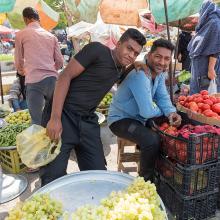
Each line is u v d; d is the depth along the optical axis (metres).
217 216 2.80
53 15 6.88
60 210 1.64
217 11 3.89
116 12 5.11
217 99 3.25
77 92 2.44
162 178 2.85
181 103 3.40
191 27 7.71
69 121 2.47
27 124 4.29
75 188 1.88
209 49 3.90
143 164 2.80
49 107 2.54
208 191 2.63
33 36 4.04
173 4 4.19
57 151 2.22
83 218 1.45
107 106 5.43
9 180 3.28
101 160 2.63
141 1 5.14
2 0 3.69
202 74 4.13
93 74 2.37
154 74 2.95
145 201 1.59
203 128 2.54
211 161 2.55
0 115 5.29
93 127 2.60
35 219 1.53
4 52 16.48
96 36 7.06
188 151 2.43
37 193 1.77
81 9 4.65
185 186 2.51
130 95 2.90
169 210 2.82
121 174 2.00
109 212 1.50
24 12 4.24
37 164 2.13
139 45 2.29
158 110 2.92
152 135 2.72
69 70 2.34
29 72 4.04
